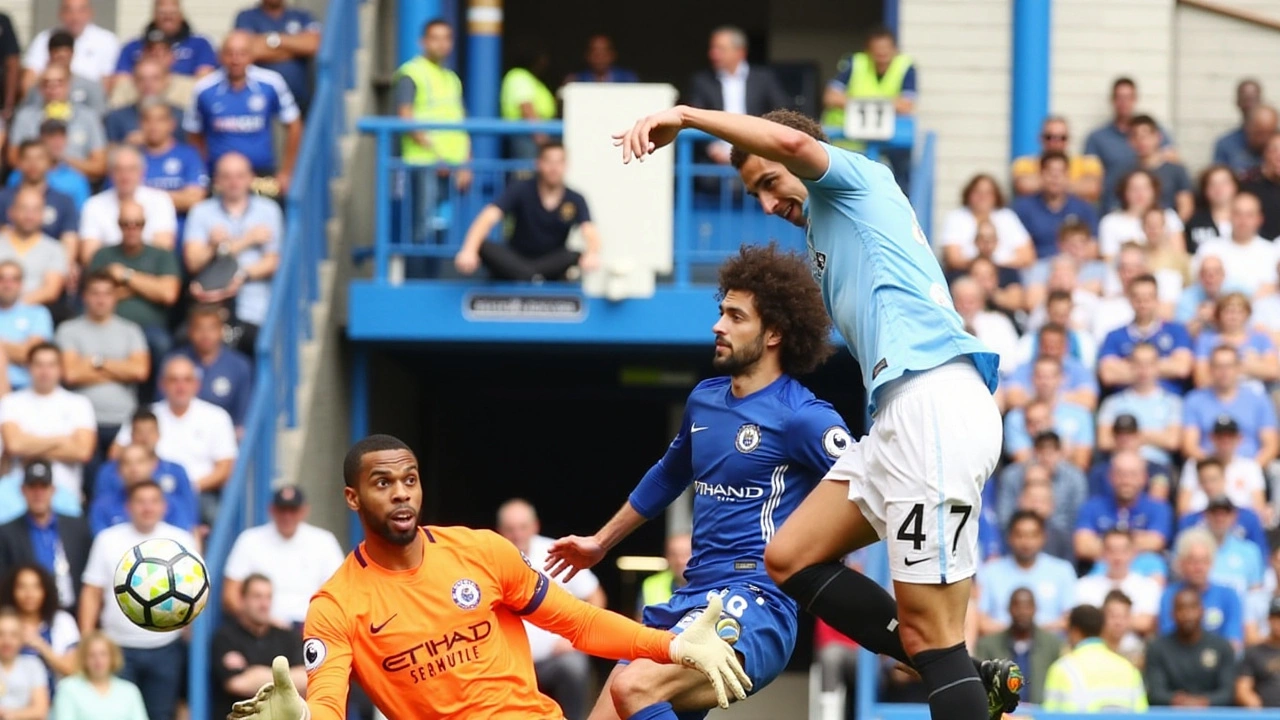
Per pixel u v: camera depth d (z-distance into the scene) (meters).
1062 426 17.27
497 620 8.48
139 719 14.32
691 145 19.03
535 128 18.64
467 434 23.70
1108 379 17.70
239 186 18.12
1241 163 20.80
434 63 19.77
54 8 22.33
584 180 18.62
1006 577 15.57
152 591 8.36
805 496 9.04
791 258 9.12
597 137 18.59
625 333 18.64
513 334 18.69
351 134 20.44
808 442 8.88
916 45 21.94
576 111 18.59
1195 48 22.17
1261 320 18.75
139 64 19.80
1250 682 15.13
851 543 8.21
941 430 7.79
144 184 18.69
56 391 16.53
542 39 26.73
